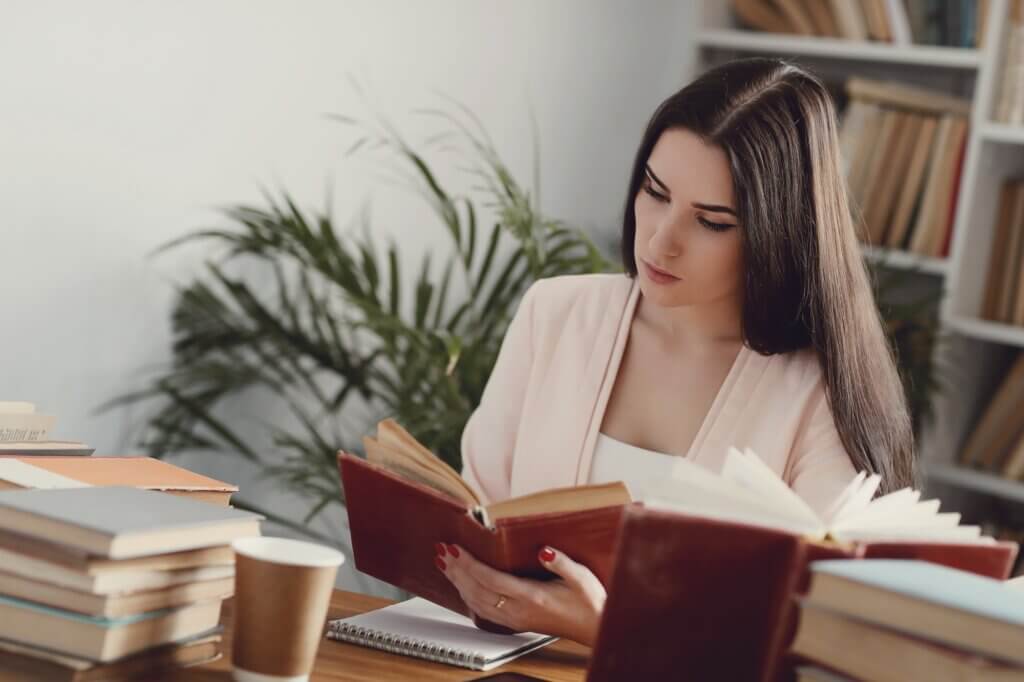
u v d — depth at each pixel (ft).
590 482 5.60
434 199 10.00
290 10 8.42
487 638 4.37
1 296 6.89
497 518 4.14
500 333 8.61
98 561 3.31
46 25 6.84
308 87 8.70
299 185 8.79
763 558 3.17
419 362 8.30
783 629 3.16
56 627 3.40
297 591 3.40
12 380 7.06
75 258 7.30
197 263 8.17
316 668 3.85
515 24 10.50
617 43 11.84
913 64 12.03
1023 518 11.71
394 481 4.25
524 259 10.81
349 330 9.15
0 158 6.73
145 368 7.91
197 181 8.02
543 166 11.14
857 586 3.02
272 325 8.28
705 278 5.10
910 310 10.62
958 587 3.07
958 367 11.28
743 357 5.51
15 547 3.42
